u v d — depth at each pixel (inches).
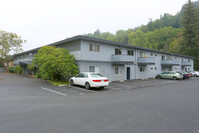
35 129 146.1
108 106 239.6
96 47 649.0
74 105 244.1
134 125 159.8
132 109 223.6
